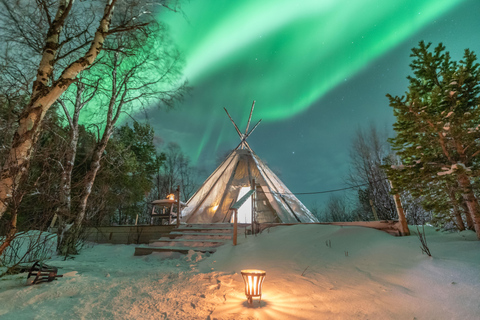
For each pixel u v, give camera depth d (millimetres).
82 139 14539
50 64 5562
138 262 6676
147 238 10922
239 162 13484
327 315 2918
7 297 3395
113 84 10086
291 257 5492
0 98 6297
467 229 5996
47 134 8070
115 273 5094
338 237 6246
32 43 7672
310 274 4547
